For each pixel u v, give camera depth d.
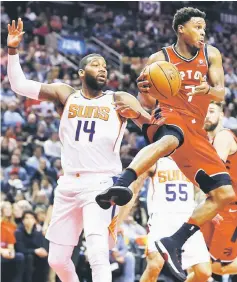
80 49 21.09
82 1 25.12
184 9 5.23
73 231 6.08
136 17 25.91
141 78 5.07
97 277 5.70
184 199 7.18
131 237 10.91
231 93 20.41
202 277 6.86
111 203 4.75
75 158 5.99
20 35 6.23
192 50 5.25
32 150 13.73
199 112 5.15
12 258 9.76
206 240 7.12
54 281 10.13
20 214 10.01
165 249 4.92
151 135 5.08
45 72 17.80
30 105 15.87
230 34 26.80
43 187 12.12
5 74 17.17
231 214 6.98
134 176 4.73
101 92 6.21
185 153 5.08
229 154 6.73
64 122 6.10
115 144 6.03
